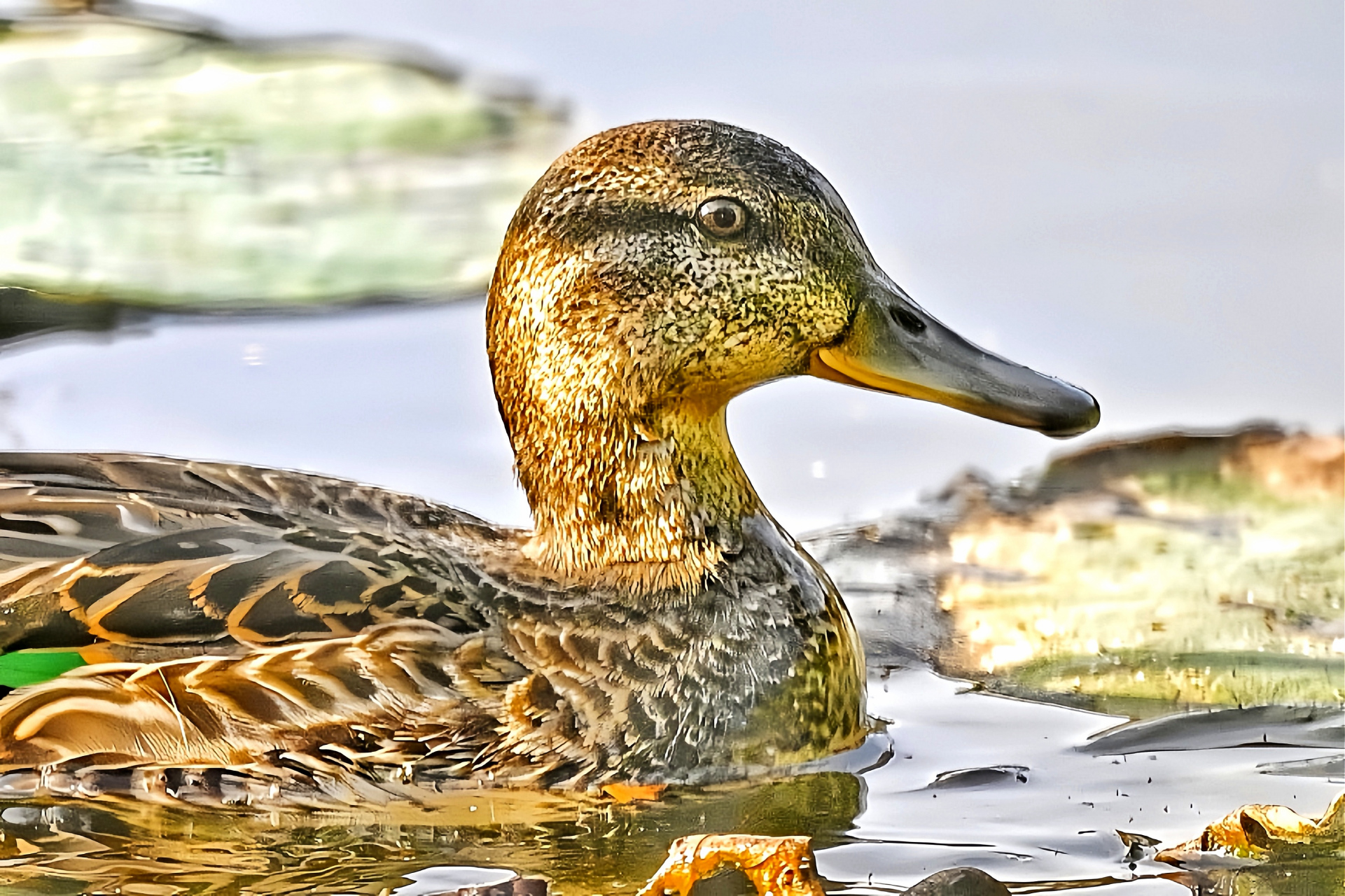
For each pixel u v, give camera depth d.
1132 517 13.82
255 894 8.53
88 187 18.66
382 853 8.98
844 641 10.52
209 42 22.28
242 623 9.72
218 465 10.74
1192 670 11.38
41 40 22.03
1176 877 8.63
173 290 16.53
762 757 10.10
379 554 10.07
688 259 10.38
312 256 17.47
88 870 8.77
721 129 10.61
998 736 10.59
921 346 10.70
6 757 9.77
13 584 9.83
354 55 22.19
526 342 10.59
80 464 10.58
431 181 19.16
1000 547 13.45
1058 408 10.56
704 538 10.43
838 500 14.18
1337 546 13.19
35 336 15.73
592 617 10.12
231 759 9.65
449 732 9.71
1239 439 14.91
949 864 8.85
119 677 9.64
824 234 10.56
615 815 9.49
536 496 10.66
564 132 20.58
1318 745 10.31
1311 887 8.46
